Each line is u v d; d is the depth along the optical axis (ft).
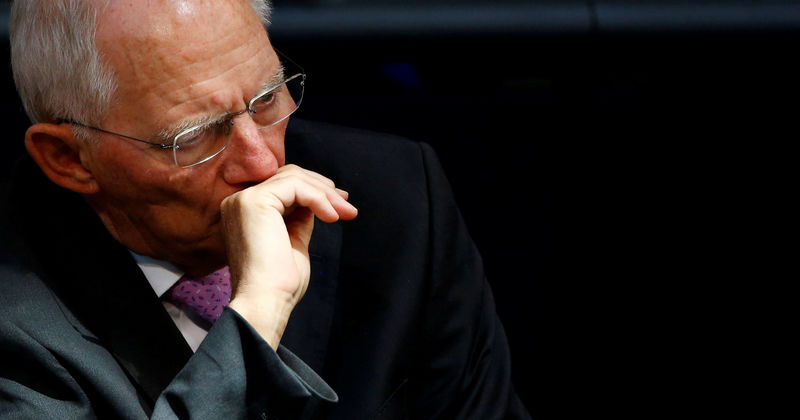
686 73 20.74
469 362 16.39
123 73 12.40
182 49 12.31
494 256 21.67
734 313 21.76
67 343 13.61
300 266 13.52
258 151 13.09
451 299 16.44
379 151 17.10
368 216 16.46
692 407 22.08
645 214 21.50
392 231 16.39
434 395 16.26
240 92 12.74
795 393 21.83
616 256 21.70
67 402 13.37
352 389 15.46
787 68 20.47
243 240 13.12
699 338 21.90
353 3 20.18
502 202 21.45
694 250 21.67
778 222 21.31
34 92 13.12
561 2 20.22
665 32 20.10
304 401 12.63
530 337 22.02
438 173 17.21
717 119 20.99
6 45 19.19
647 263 21.71
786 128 20.86
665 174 21.35
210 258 14.32
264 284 12.88
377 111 21.07
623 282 21.79
